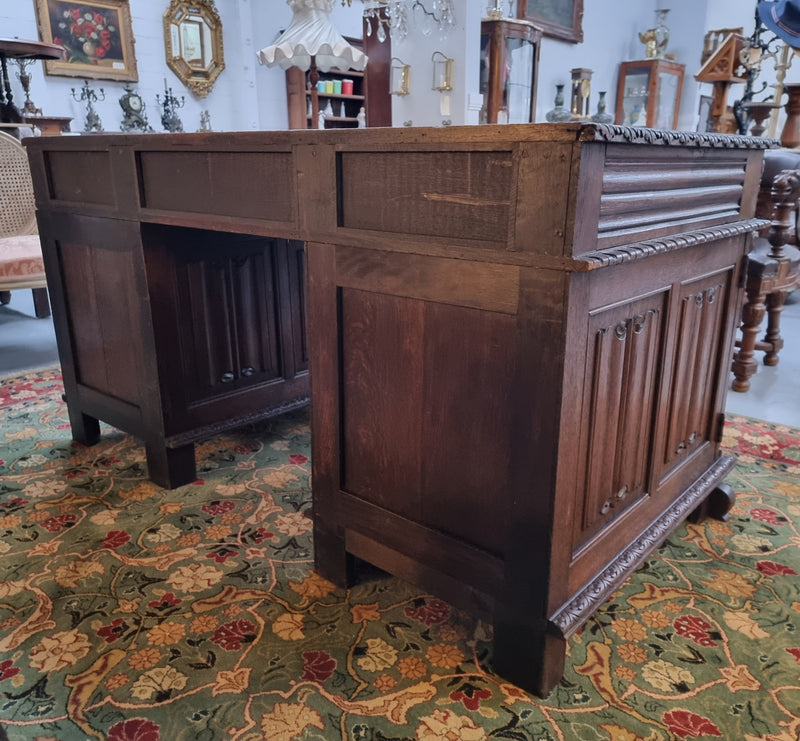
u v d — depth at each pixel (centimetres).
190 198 151
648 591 144
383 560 135
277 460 210
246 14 631
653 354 125
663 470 143
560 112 418
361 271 120
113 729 108
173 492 188
